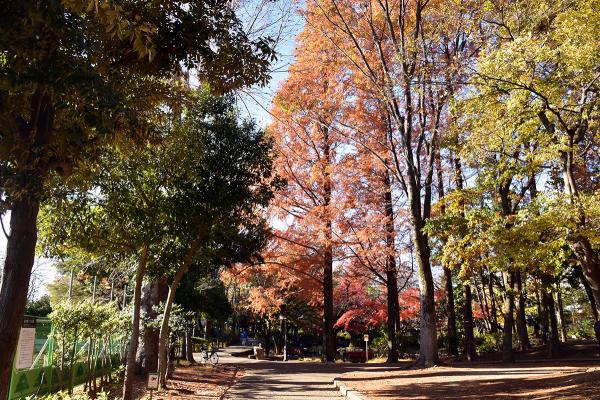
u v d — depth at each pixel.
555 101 12.84
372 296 46.19
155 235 11.20
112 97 6.14
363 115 26.00
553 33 13.02
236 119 13.95
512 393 11.42
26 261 5.64
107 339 17.80
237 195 13.38
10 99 5.78
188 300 26.39
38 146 5.96
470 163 17.41
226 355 45.00
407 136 21.30
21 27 5.62
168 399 13.10
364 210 27.73
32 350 10.15
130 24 5.38
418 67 19.05
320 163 28.30
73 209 9.83
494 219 14.96
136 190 11.02
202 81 9.36
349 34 19.83
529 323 49.94
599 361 20.56
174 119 10.84
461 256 15.03
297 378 19.67
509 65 12.09
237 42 8.63
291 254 29.30
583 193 13.01
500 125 13.98
